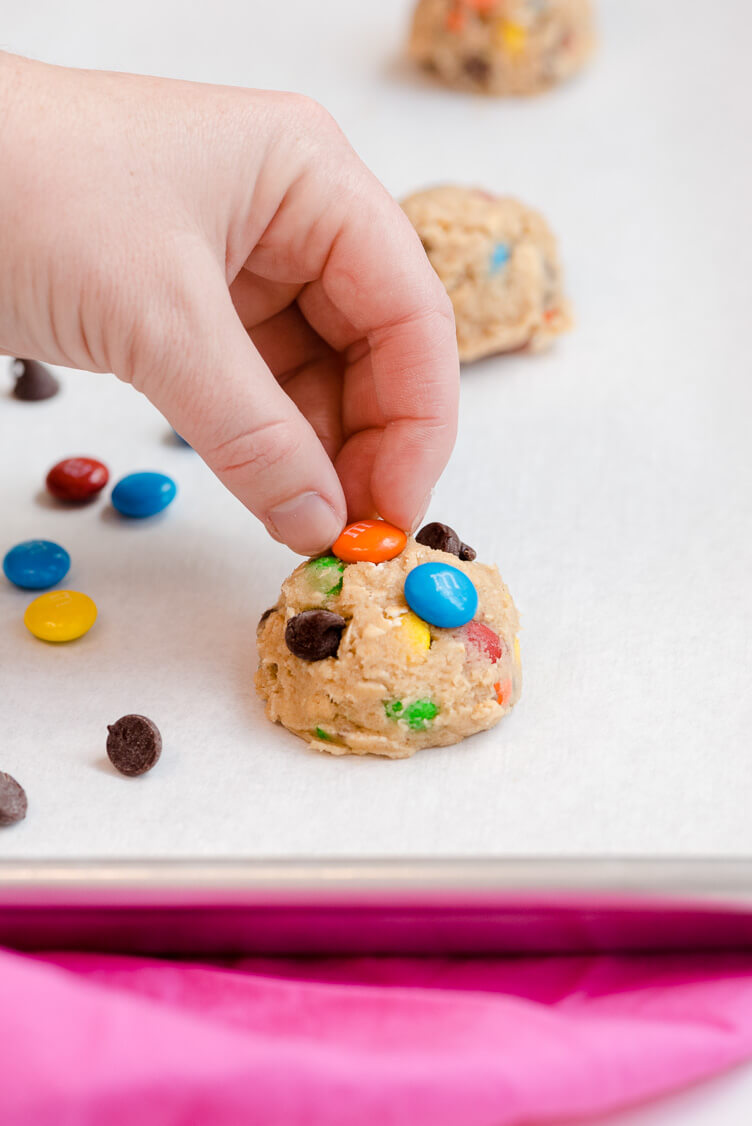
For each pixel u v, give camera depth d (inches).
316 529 14.4
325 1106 12.1
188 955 13.5
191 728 14.7
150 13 26.8
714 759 14.4
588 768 14.3
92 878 12.9
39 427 18.0
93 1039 12.1
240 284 15.4
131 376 14.0
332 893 12.8
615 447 17.6
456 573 14.4
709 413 18.0
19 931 13.1
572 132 22.9
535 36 23.3
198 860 13.0
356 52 25.5
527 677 15.1
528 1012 12.6
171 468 17.5
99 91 13.8
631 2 28.1
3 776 13.9
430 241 18.1
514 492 17.0
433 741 14.5
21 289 13.6
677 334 19.1
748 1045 12.6
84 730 14.7
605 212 21.2
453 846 13.7
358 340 15.5
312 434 14.2
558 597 15.8
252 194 14.2
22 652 15.4
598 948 13.3
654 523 16.6
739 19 27.0
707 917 12.9
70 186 13.4
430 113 23.4
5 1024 12.0
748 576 16.0
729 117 23.2
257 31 26.3
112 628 15.6
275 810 14.0
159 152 13.7
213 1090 12.0
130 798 14.1
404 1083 12.1
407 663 14.2
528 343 18.8
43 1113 11.9
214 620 15.7
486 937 13.2
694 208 21.3
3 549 16.4
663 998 12.9
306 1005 12.8
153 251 13.6
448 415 14.8
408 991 12.9
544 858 13.0
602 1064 12.3
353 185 14.4
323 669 14.3
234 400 13.7
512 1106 12.2
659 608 15.7
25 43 25.2
